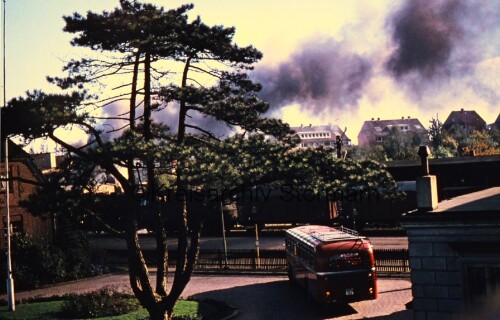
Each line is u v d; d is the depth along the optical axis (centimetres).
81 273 3656
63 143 1909
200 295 2802
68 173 1945
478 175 4828
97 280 3534
